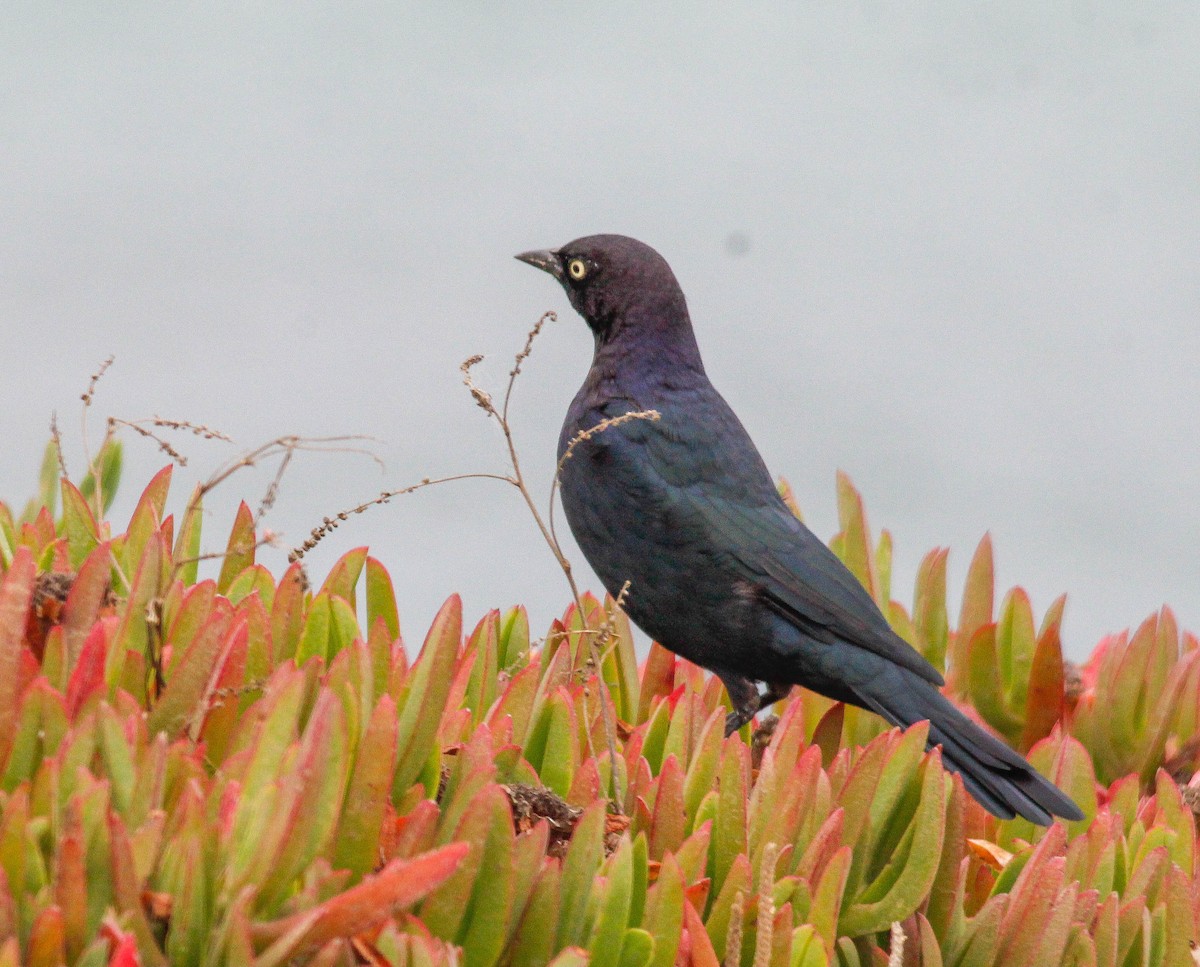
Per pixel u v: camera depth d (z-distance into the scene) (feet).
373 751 16.02
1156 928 21.42
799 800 19.47
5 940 13.46
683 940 17.37
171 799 15.72
